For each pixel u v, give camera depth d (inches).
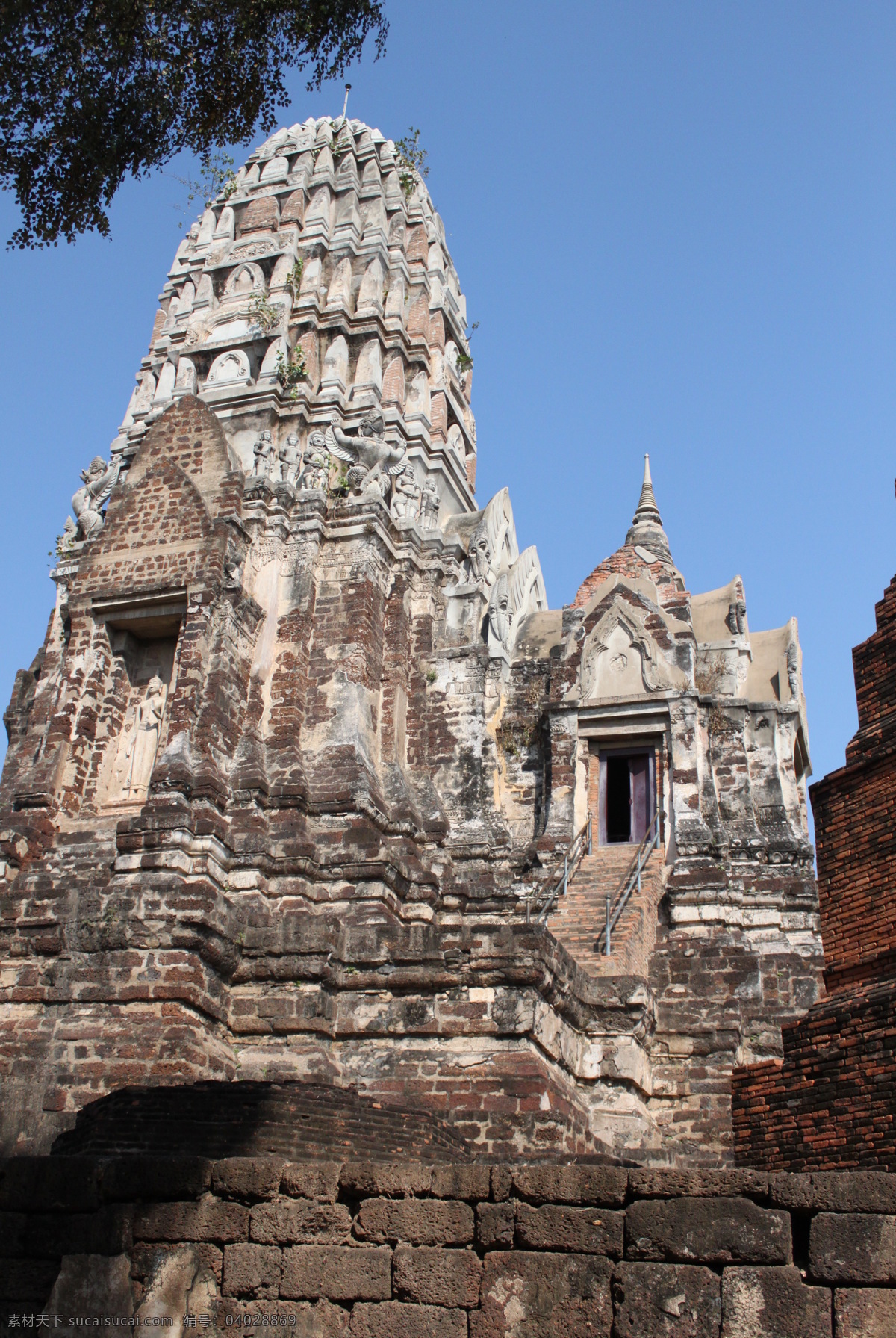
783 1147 624.7
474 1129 777.6
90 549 1187.3
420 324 1478.8
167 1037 873.5
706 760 1204.5
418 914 1054.4
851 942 636.1
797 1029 641.0
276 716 1106.1
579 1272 380.5
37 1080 877.8
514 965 830.5
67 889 983.0
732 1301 361.1
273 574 1165.1
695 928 1091.3
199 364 1409.9
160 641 1189.1
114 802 1114.1
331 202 1501.0
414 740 1173.7
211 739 1053.8
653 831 1173.1
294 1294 403.5
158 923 921.5
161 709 1152.2
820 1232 362.0
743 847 1133.7
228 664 1096.8
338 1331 395.5
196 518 1159.6
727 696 1230.3
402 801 1103.6
